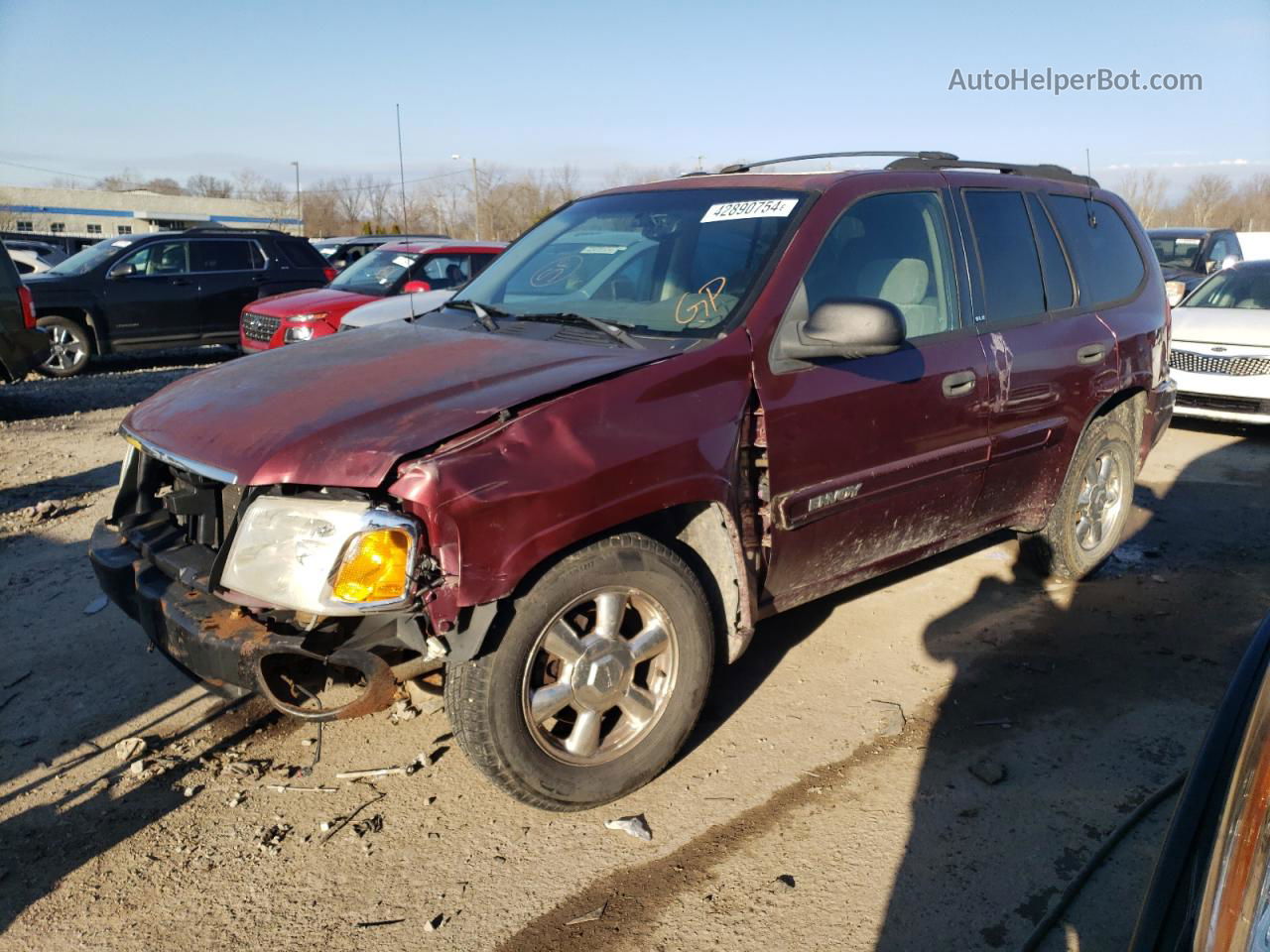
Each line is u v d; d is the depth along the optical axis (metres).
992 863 2.87
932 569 5.21
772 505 3.28
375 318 8.29
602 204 4.32
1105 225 4.98
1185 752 3.45
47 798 3.22
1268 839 1.32
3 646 4.31
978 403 3.95
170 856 2.93
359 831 3.04
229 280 13.48
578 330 3.45
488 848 2.96
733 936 2.59
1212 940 1.36
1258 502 6.59
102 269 12.66
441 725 3.66
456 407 2.79
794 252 3.43
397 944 2.57
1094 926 2.61
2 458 7.87
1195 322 8.72
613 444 2.85
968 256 4.06
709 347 3.16
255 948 2.56
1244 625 4.53
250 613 2.77
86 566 5.30
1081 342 4.48
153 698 3.86
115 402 10.74
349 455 2.63
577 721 3.00
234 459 2.77
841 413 3.43
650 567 3.01
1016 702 3.81
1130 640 4.37
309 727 3.65
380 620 2.67
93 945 2.58
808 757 3.43
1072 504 4.73
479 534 2.61
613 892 2.76
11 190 54.12
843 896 2.74
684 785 3.27
